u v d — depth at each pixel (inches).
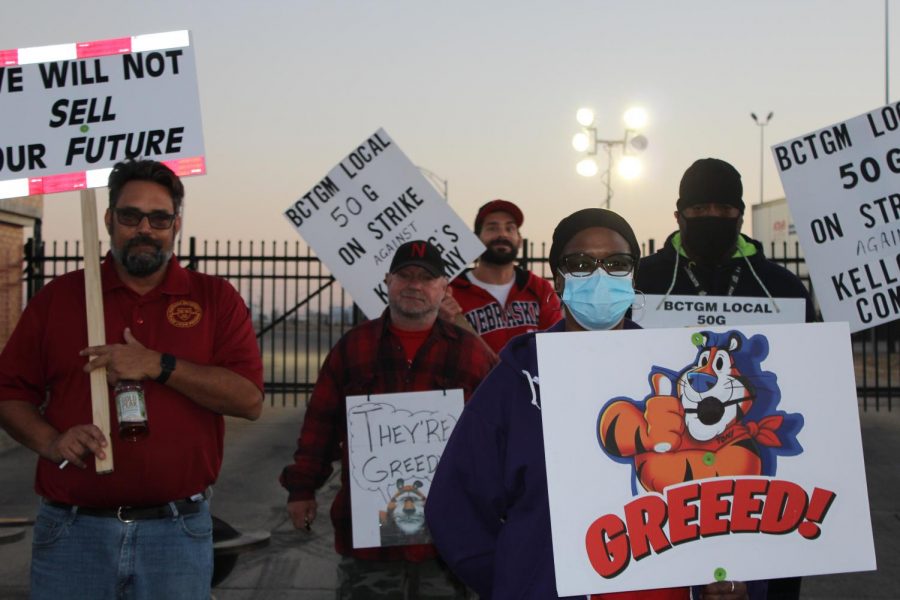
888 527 265.1
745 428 84.0
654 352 84.3
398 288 146.6
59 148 126.6
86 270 118.0
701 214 132.0
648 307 132.6
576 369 83.3
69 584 114.3
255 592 210.2
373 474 143.8
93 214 123.6
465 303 208.5
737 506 82.7
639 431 82.9
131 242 116.5
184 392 116.2
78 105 127.8
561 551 80.4
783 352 85.8
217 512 277.1
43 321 119.1
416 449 144.6
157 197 117.1
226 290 128.0
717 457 83.4
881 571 228.2
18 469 329.1
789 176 149.8
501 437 89.3
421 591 144.3
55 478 115.3
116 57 129.3
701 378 84.4
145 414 112.2
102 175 126.3
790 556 82.7
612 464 82.2
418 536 142.4
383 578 145.2
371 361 147.5
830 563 83.0
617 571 80.7
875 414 465.4
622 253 92.0
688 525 82.0
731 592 82.9
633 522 81.5
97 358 112.1
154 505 116.3
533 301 210.4
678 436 83.2
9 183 125.6
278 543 246.5
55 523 115.1
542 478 85.0
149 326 121.3
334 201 202.1
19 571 217.3
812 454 84.4
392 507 142.9
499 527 90.7
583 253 91.8
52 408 118.0
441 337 149.4
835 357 86.3
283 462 349.1
